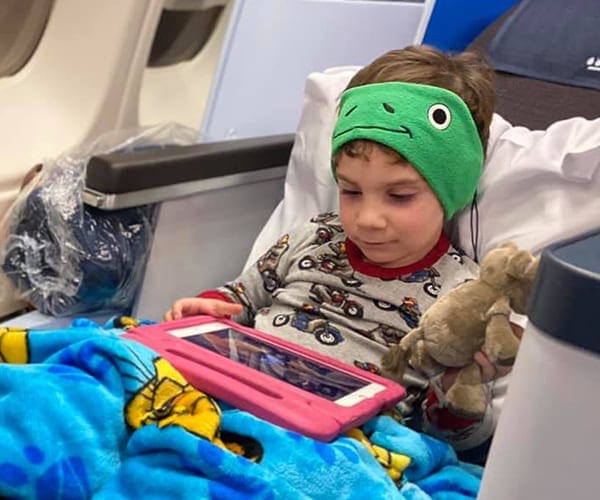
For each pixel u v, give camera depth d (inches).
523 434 19.3
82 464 28.7
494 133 42.9
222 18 76.4
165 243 47.9
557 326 18.3
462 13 52.5
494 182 41.4
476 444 36.8
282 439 29.1
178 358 33.3
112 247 45.3
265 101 55.3
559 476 19.0
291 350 37.7
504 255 31.7
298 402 31.4
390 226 37.8
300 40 54.9
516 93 46.2
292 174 50.3
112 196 43.1
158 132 54.2
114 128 62.6
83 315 47.8
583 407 18.3
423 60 40.0
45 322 46.5
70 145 59.3
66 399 29.6
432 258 40.6
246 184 51.6
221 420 30.3
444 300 33.3
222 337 37.9
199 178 47.5
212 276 52.3
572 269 18.1
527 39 47.7
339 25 55.1
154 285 48.3
